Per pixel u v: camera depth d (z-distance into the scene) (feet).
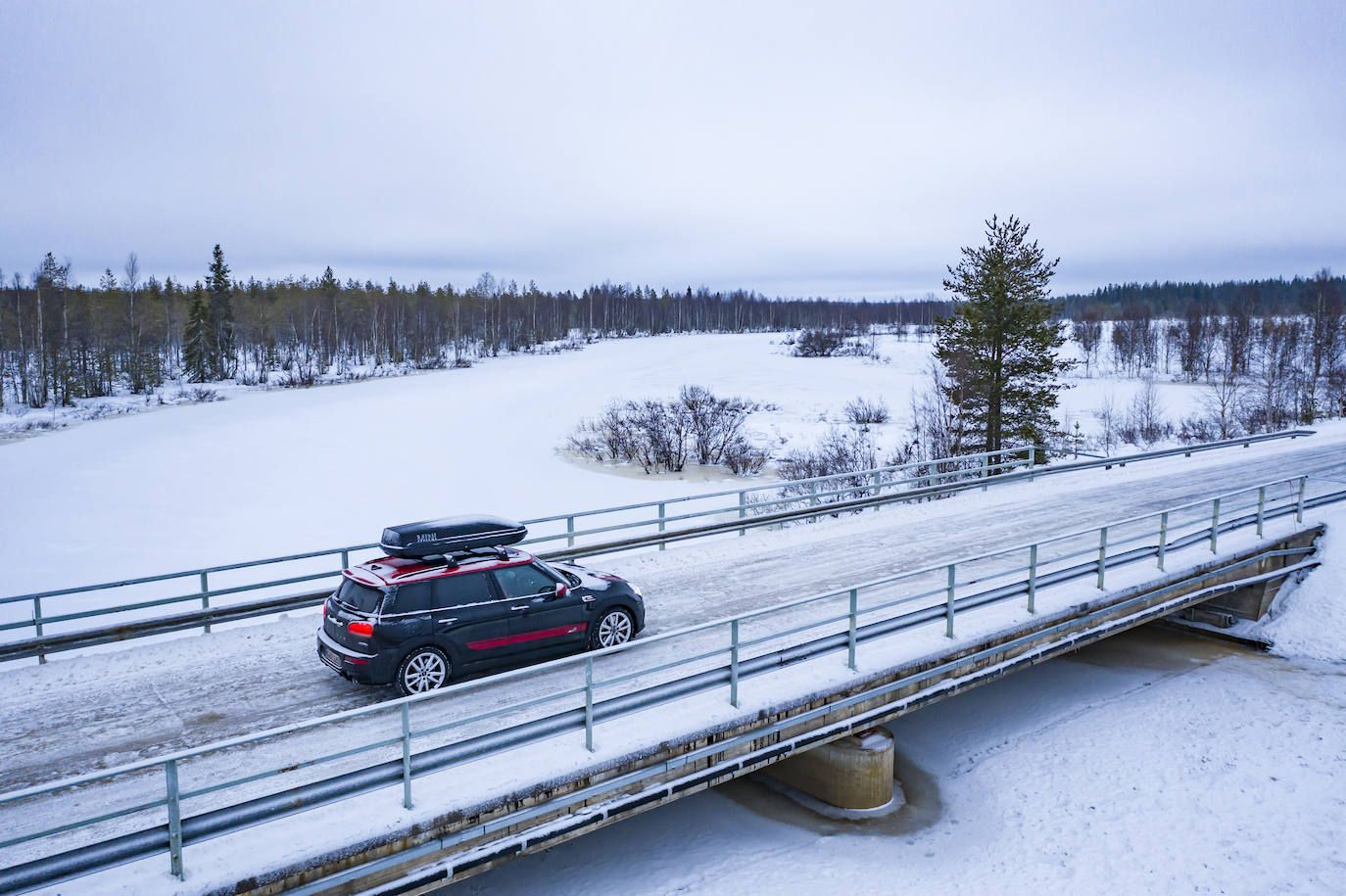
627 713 28.84
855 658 35.58
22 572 79.00
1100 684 53.21
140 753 28.99
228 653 38.88
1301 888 33.86
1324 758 43.24
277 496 113.29
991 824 38.47
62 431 174.91
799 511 64.59
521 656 34.71
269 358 348.38
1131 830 37.81
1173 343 370.32
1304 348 243.40
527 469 135.74
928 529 62.28
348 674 31.68
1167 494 73.82
